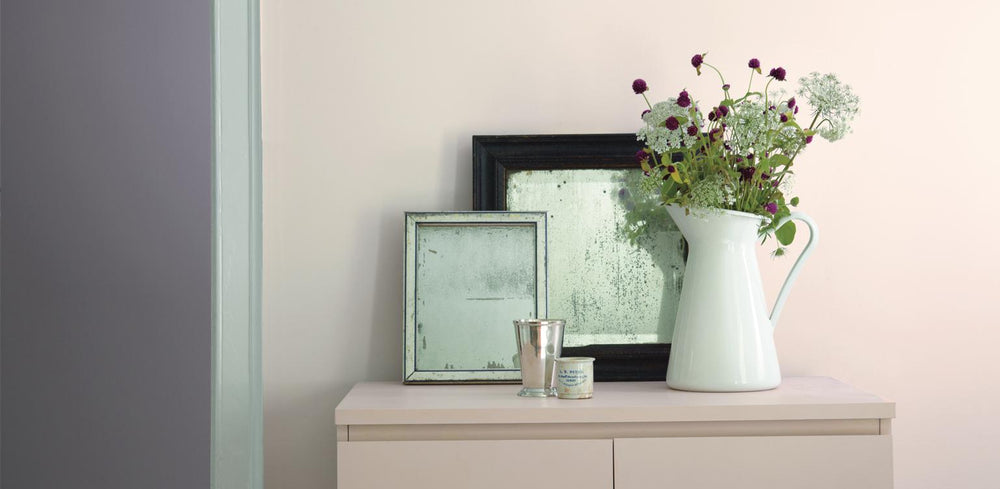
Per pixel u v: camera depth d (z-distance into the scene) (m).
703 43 1.62
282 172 1.60
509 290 1.52
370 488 1.24
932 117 1.62
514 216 1.53
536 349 1.36
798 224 1.61
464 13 1.61
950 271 1.61
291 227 1.60
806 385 1.45
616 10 1.62
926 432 1.60
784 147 1.40
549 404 1.28
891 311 1.61
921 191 1.61
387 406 1.26
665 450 1.24
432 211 1.59
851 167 1.61
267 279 1.59
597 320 1.55
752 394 1.35
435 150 1.61
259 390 0.89
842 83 1.62
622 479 1.24
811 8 1.61
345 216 1.60
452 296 1.52
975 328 1.61
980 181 1.62
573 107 1.61
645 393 1.38
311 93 1.60
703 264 1.40
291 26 1.60
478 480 1.24
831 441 1.25
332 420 1.59
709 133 1.37
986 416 1.60
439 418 1.24
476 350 1.51
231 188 0.78
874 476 1.25
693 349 1.38
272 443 1.59
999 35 1.61
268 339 1.59
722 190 1.32
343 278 1.60
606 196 1.56
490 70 1.61
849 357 1.61
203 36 0.73
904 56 1.62
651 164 1.54
